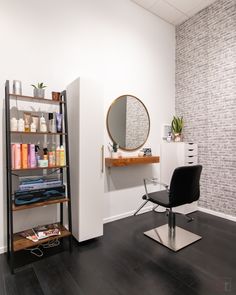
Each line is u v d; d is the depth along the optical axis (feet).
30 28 7.13
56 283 5.24
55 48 7.68
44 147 7.20
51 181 6.55
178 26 11.85
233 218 9.41
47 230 6.76
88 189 7.13
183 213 9.92
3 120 6.64
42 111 7.42
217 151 10.07
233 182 9.44
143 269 5.80
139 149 10.40
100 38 8.90
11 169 5.81
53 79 7.65
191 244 7.19
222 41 9.78
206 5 10.32
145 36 10.59
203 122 10.68
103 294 4.88
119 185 9.66
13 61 6.81
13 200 6.25
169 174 10.77
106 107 9.17
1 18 6.59
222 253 6.63
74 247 6.98
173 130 11.66
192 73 11.16
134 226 8.75
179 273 5.62
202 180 10.75
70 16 8.04
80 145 6.91
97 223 7.39
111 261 6.18
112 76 9.35
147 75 10.72
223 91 9.78
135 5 10.13
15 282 5.27
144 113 10.58
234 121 9.37
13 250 5.62
